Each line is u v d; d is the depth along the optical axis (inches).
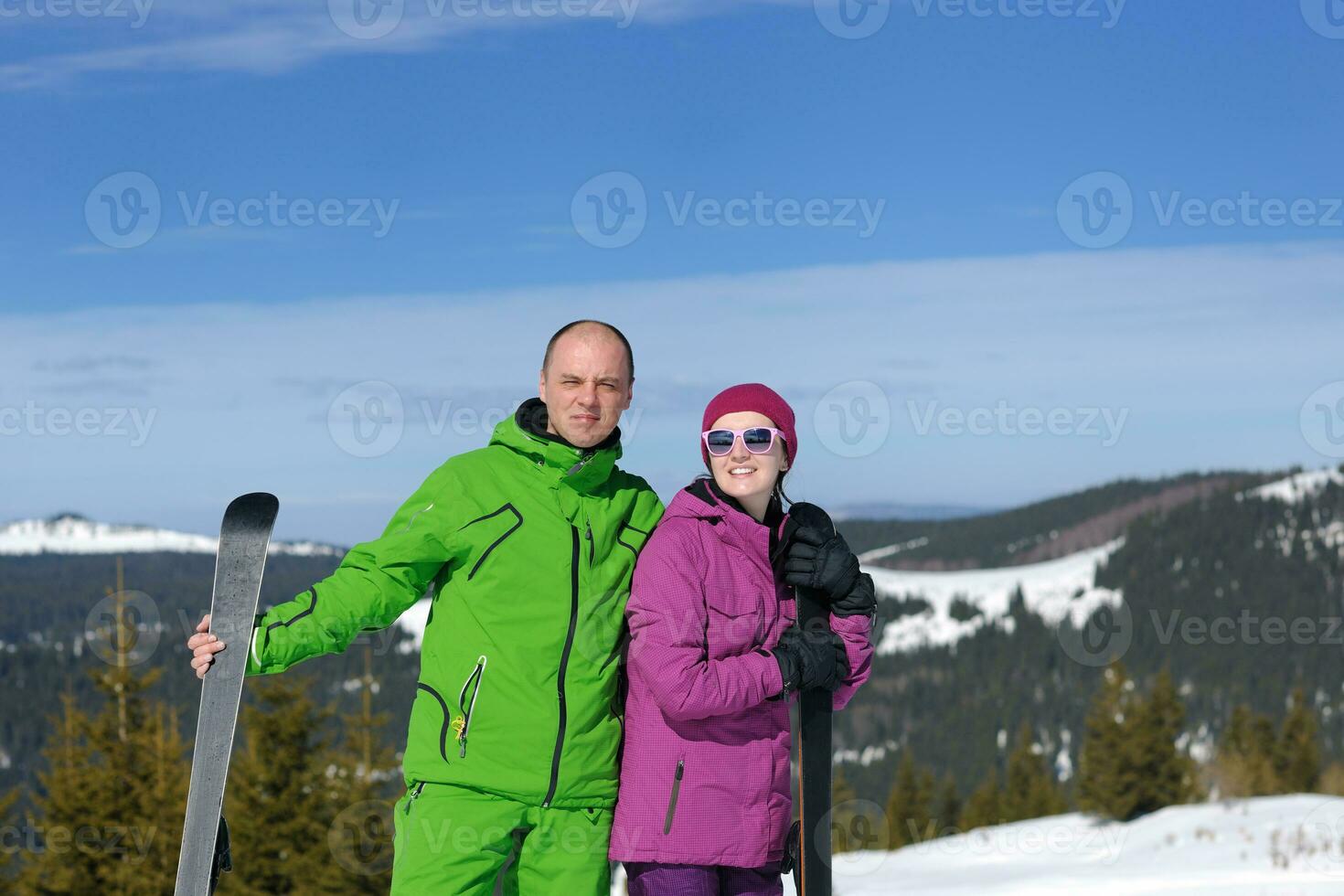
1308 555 5157.5
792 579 110.4
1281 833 472.7
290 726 829.2
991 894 407.5
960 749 3730.3
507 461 108.2
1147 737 1451.8
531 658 103.5
